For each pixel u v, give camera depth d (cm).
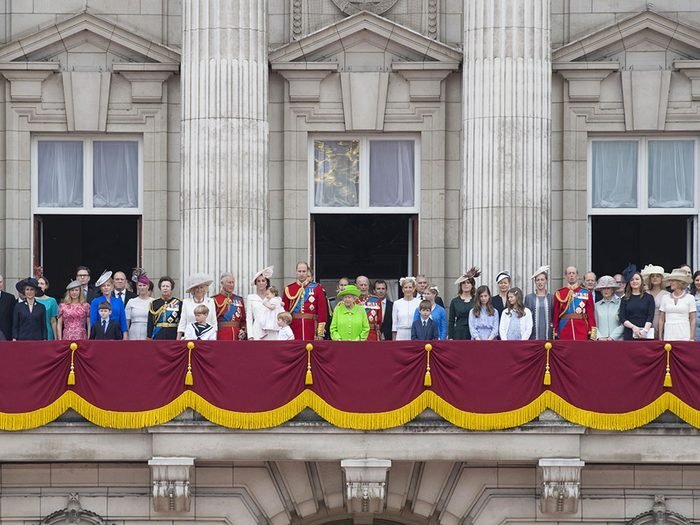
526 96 14062
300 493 12862
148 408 12519
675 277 12925
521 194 14012
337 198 15188
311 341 12519
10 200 15062
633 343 12500
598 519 12812
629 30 15075
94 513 12800
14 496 12825
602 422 12475
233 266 14012
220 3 14088
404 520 13388
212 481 12812
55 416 12544
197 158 14075
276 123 15088
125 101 15100
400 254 15162
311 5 15088
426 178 15112
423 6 15088
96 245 15150
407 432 12525
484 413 12481
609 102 15088
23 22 15112
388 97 15088
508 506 12800
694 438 12550
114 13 15150
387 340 12925
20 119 15088
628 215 15162
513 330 12912
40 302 13400
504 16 14062
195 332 12900
